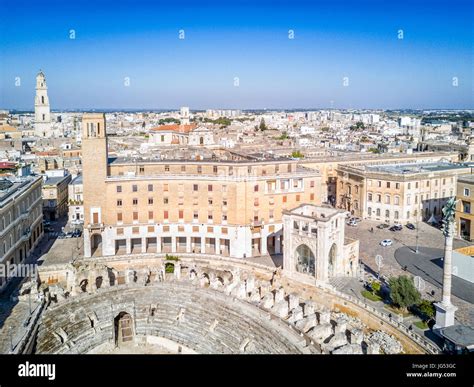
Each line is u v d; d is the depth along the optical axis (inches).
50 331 3331.7
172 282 3966.5
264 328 3184.1
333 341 2898.6
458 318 3157.0
